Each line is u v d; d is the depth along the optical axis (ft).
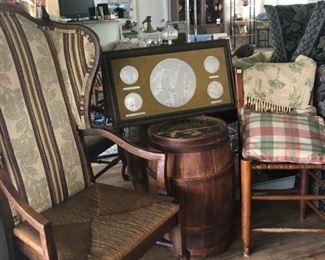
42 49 4.84
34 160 4.54
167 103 5.87
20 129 4.45
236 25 22.26
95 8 13.38
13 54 4.50
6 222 4.04
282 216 6.88
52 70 4.92
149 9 20.53
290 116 5.79
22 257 4.12
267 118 5.71
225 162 5.53
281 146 5.34
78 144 5.14
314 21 6.52
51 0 12.66
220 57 6.13
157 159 4.84
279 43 7.25
